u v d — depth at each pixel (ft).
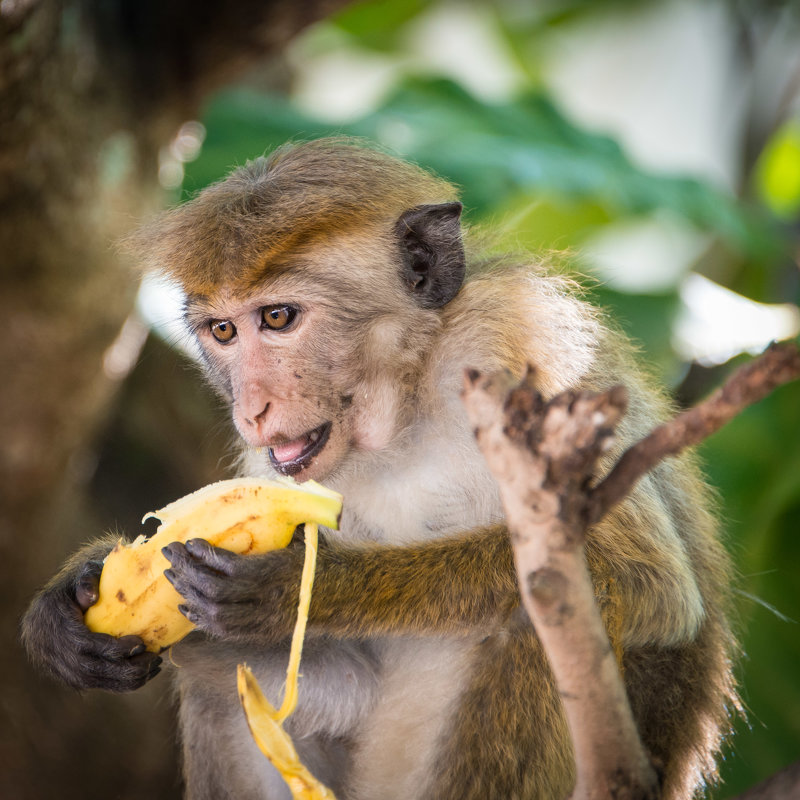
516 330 31.14
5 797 46.83
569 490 16.74
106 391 45.11
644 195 46.65
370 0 45.57
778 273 53.16
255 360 30.25
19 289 39.83
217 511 25.90
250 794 32.63
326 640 32.17
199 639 31.73
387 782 31.81
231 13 43.16
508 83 81.76
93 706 49.26
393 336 30.91
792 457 43.34
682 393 48.19
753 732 42.80
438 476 31.71
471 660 29.81
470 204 46.62
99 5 40.60
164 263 31.01
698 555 34.27
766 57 64.90
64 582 29.01
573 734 18.95
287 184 31.09
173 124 44.78
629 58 91.15
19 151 37.58
